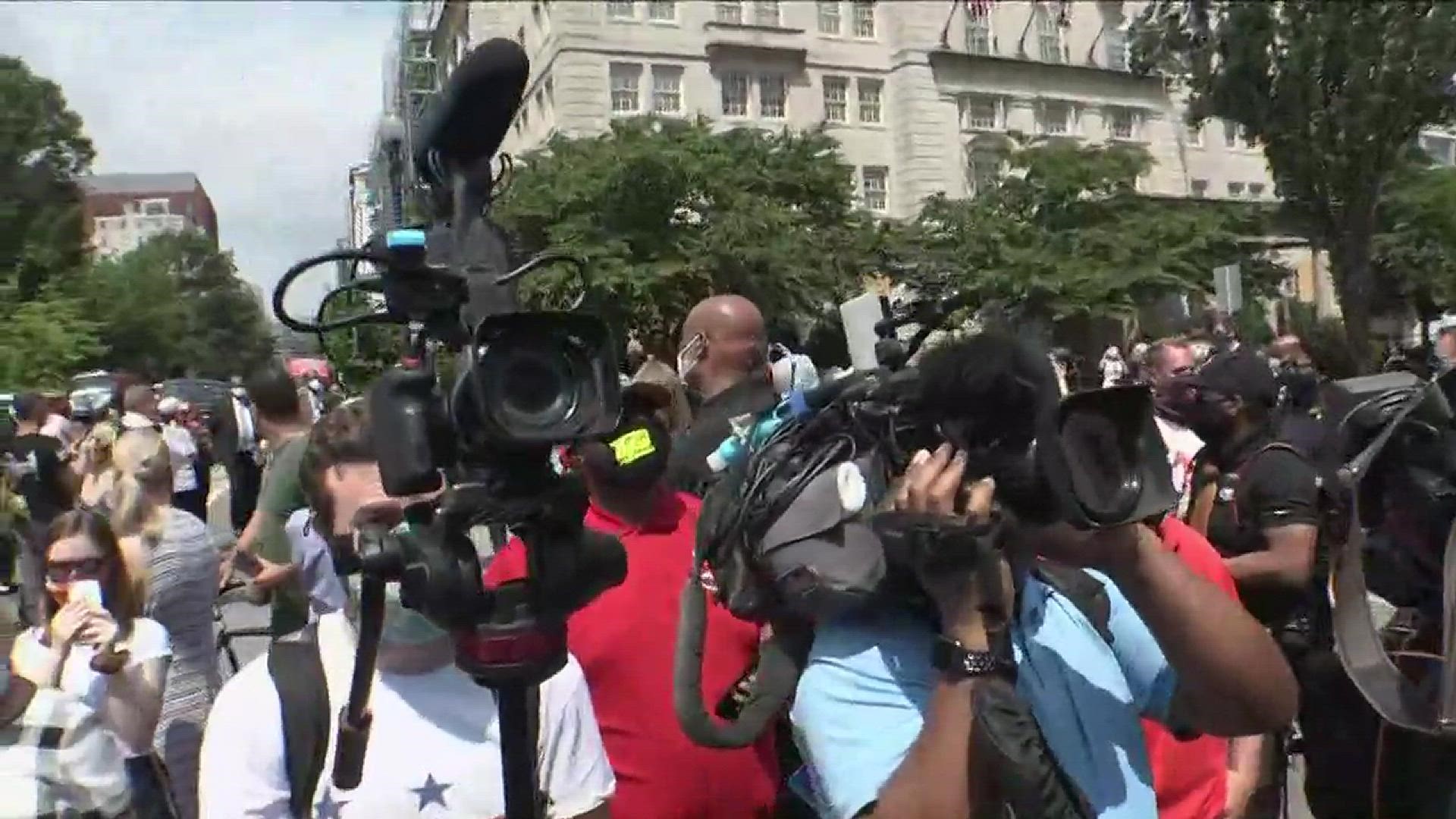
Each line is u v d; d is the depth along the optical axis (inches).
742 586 79.4
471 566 62.8
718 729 84.0
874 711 73.0
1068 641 75.2
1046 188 1170.6
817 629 77.5
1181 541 112.2
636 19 1424.7
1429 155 658.8
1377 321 609.3
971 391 66.0
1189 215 1149.7
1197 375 169.0
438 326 63.0
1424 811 106.3
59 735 128.6
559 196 934.4
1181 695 77.2
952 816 67.0
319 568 159.2
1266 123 651.5
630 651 108.6
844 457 74.0
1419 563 103.4
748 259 943.0
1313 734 129.8
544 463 62.6
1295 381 216.2
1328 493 105.0
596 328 61.2
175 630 163.6
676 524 114.8
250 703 78.7
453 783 77.8
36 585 141.1
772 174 1058.7
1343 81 619.5
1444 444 100.4
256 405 210.1
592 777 85.4
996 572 67.8
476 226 66.6
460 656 64.8
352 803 76.9
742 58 1487.5
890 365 77.1
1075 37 1754.4
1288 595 142.0
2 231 286.2
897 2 1595.7
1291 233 1111.0
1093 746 72.9
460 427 61.1
